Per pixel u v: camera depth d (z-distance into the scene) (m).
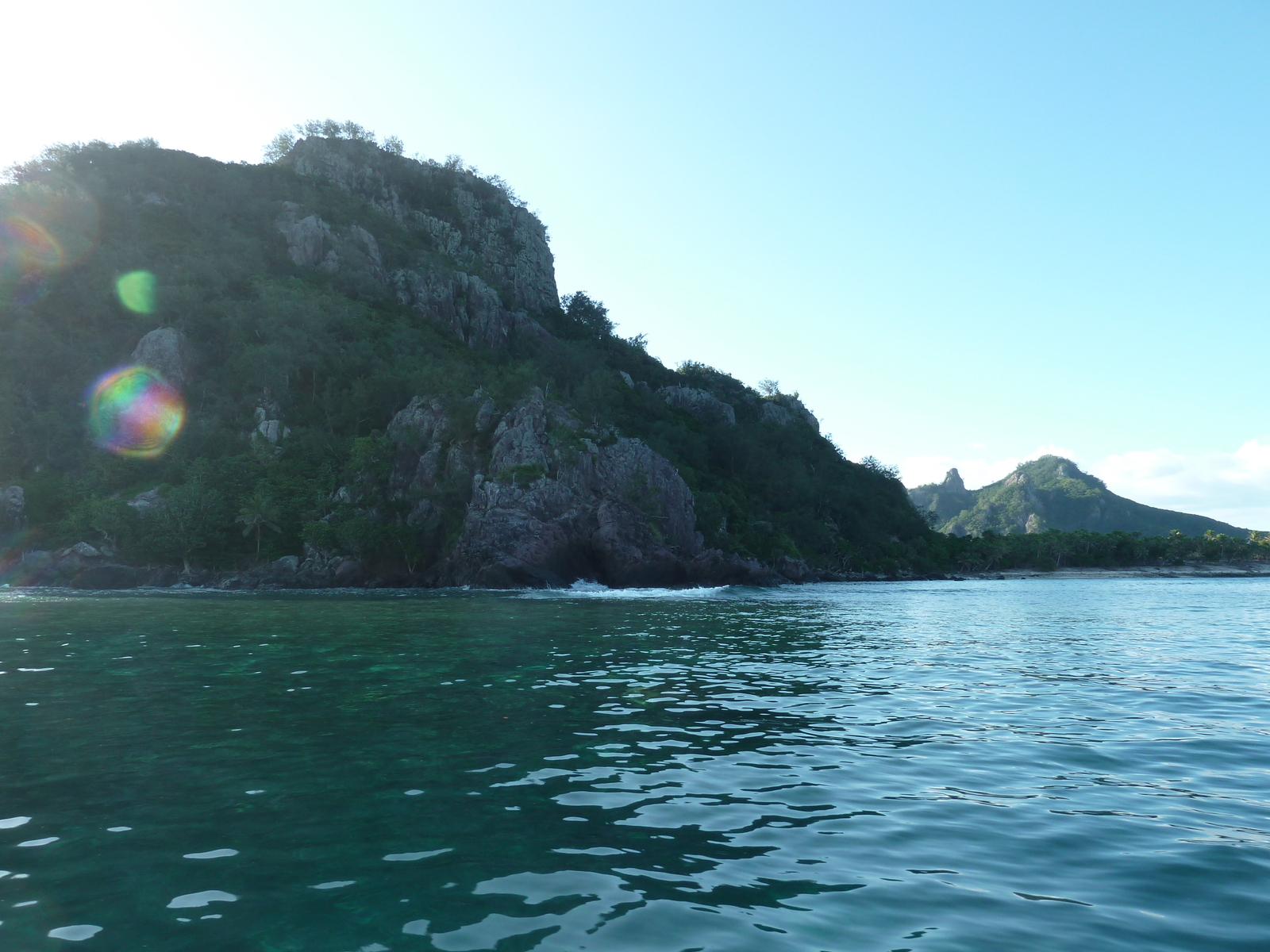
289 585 93.00
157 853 7.50
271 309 140.25
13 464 107.31
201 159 195.12
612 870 7.14
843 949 5.60
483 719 14.15
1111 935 5.82
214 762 10.94
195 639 28.17
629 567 90.75
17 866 7.15
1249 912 6.27
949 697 16.92
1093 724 13.94
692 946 5.63
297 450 117.00
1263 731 13.32
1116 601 68.75
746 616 44.03
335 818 8.57
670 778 10.34
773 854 7.57
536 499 92.19
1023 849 7.73
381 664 21.55
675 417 188.62
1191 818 8.72
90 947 5.57
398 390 130.88
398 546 95.94
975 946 5.63
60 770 10.47
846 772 10.68
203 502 98.31
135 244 150.88
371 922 6.02
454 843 7.83
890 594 83.69
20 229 136.75
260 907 6.29
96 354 125.06
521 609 47.81
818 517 176.25
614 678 19.44
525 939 5.73
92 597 64.50
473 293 193.25
